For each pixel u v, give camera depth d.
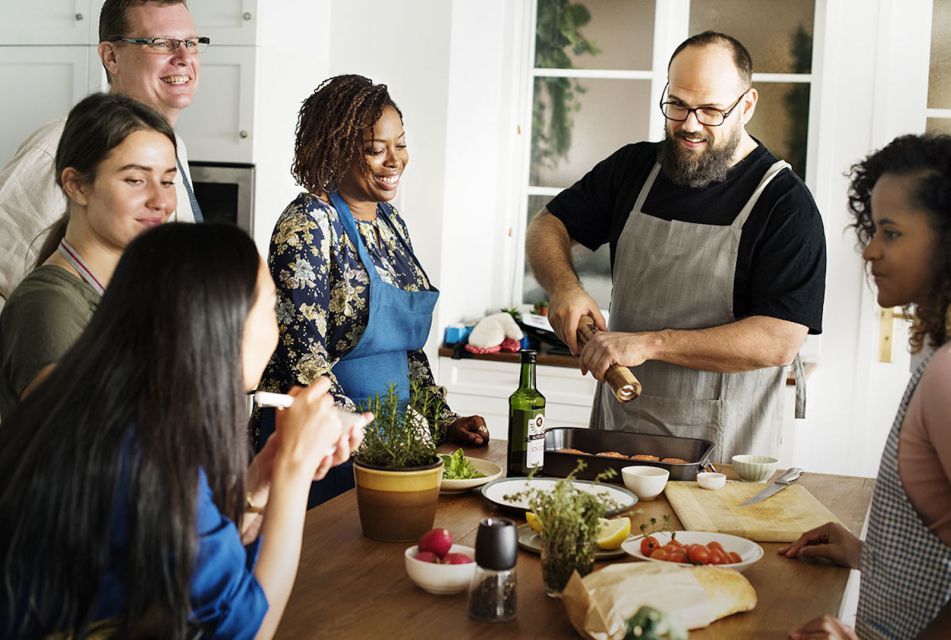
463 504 1.69
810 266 2.17
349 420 1.26
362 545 1.47
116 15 2.34
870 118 3.75
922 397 1.17
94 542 0.94
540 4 4.14
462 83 3.84
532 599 1.27
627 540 1.44
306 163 2.11
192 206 2.43
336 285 2.06
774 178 2.23
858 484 1.98
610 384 2.00
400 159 2.14
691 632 1.16
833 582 1.36
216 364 0.98
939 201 1.15
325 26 3.85
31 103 3.60
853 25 3.75
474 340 3.80
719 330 2.13
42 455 0.94
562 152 4.16
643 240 2.34
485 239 4.20
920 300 1.20
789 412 3.40
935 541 1.20
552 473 1.87
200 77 3.50
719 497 1.73
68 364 0.98
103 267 1.57
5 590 0.95
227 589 0.99
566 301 2.20
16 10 3.59
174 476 0.95
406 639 1.13
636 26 4.04
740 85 2.18
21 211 2.16
